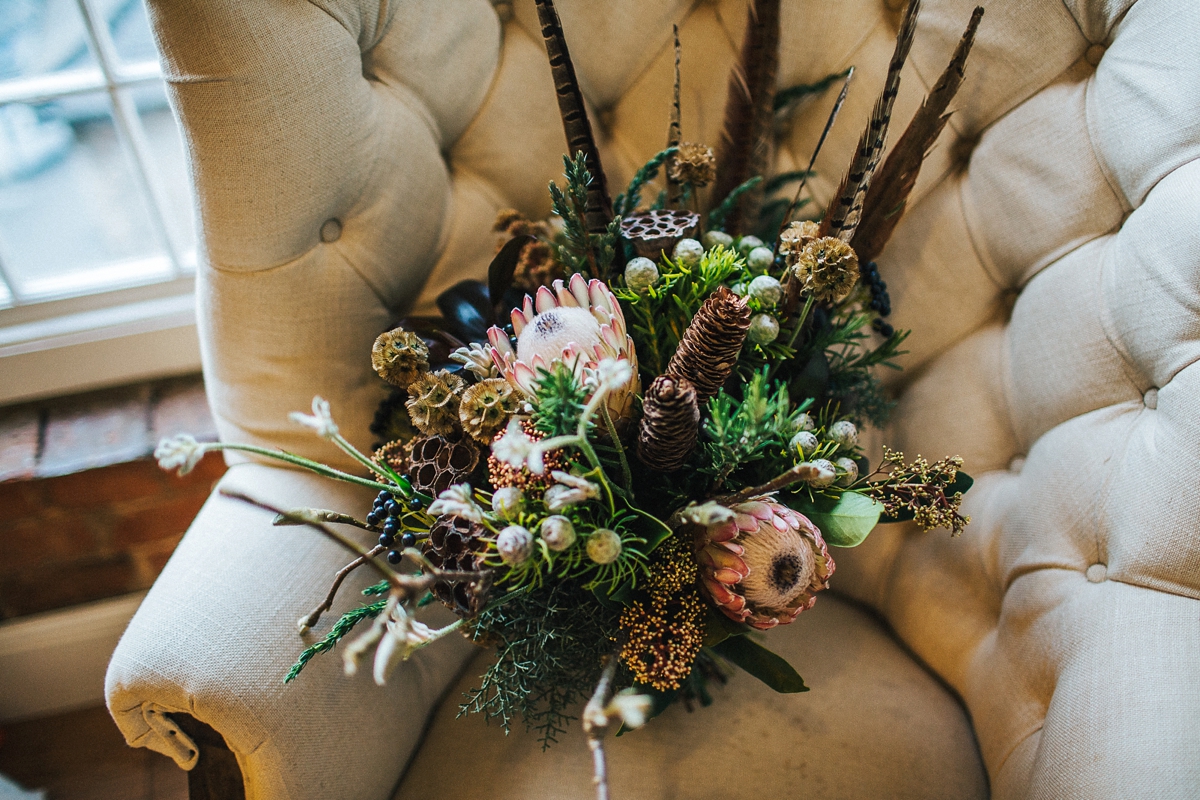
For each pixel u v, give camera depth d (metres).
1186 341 0.66
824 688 0.87
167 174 1.17
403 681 0.84
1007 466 0.87
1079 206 0.77
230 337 0.81
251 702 0.70
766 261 0.74
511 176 0.93
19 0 1.01
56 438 1.16
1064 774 0.65
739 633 0.68
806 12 0.85
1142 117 0.71
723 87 0.89
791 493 0.68
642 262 0.68
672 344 0.73
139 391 1.23
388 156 0.81
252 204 0.73
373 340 0.87
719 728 0.84
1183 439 0.65
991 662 0.81
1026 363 0.82
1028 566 0.78
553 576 0.68
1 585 1.21
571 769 0.81
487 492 0.65
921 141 0.76
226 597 0.75
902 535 0.94
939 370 0.91
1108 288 0.74
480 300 0.81
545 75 0.90
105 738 1.29
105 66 1.06
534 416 0.60
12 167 1.11
